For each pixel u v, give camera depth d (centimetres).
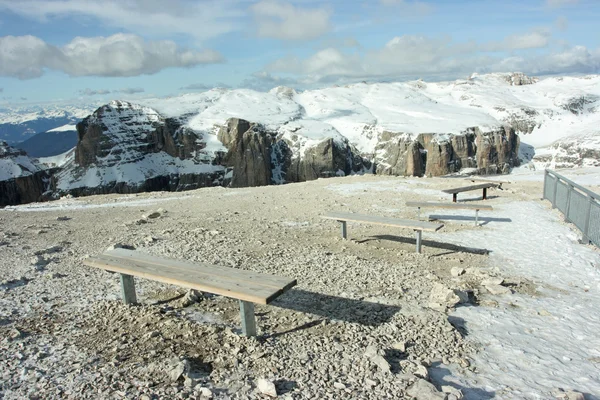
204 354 589
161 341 618
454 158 18612
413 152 18050
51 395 487
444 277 958
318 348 611
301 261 1041
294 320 708
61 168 17600
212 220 1569
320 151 17650
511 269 1036
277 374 543
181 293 804
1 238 1262
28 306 748
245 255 1073
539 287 916
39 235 1323
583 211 1330
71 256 1075
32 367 548
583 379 562
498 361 606
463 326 715
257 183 17412
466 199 2038
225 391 502
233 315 722
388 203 1944
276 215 1680
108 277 909
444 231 1415
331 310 751
